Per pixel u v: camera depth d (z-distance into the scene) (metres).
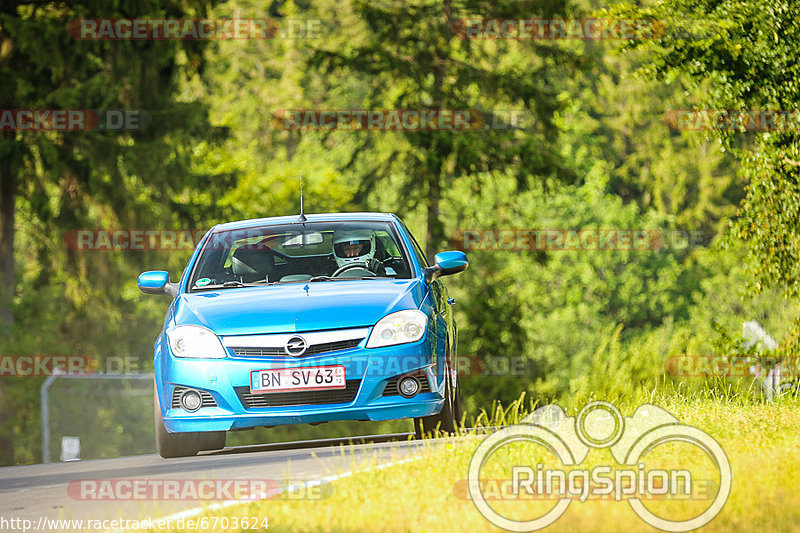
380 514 19.59
